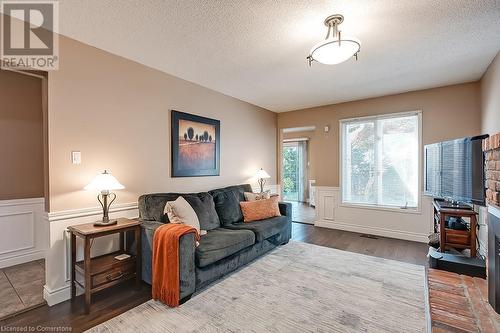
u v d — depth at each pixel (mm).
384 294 2314
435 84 3732
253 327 1856
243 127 4613
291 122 5410
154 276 2227
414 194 4102
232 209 3535
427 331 1786
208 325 1878
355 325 1872
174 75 3336
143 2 1835
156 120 3123
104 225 2268
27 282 2555
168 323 1898
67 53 2320
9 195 3053
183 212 2643
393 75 3369
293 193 8289
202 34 2299
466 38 2385
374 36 2342
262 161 5125
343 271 2814
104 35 2307
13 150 3094
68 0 1803
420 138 3986
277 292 2357
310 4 1863
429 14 1999
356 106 4602
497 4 1874
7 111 3064
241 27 2184
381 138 4395
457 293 2039
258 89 3959
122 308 2100
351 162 4719
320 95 4277
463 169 2740
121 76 2752
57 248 2230
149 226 2422
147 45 2506
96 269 2137
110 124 2650
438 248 3035
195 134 3631
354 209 4617
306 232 4535
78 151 2393
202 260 2291
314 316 1987
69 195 2328
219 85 3756
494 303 1782
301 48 2584
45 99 2219
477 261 2488
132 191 2857
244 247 2822
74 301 2219
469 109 3633
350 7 1899
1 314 2002
